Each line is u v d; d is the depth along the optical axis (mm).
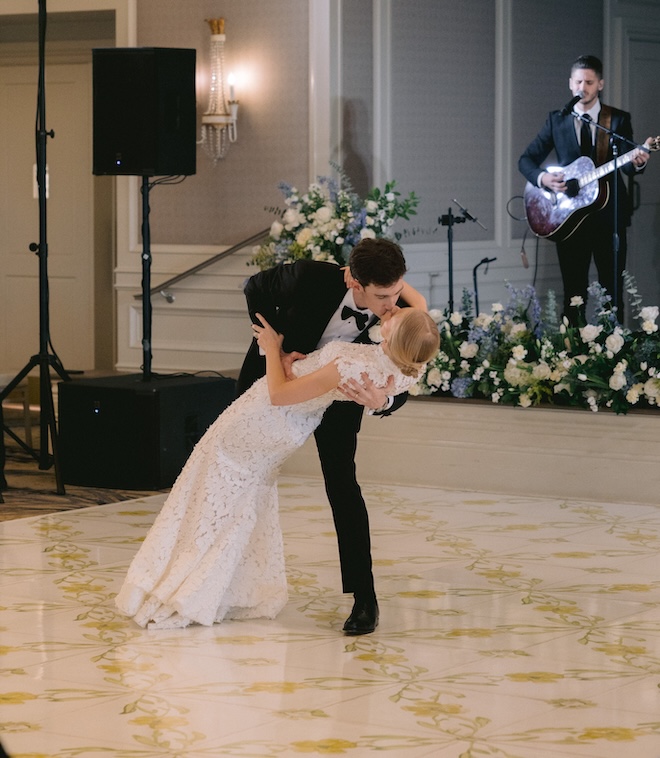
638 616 4348
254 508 4223
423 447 6785
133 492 6676
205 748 3146
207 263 8203
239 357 8234
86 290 10195
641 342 6477
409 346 3660
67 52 10008
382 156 8203
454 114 8641
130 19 8430
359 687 3607
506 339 6734
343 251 7191
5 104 10258
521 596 4609
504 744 3160
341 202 7332
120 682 3658
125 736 3230
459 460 6707
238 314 8211
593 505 6301
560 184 7859
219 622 4281
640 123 9820
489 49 8844
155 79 6719
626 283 6805
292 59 8008
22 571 5000
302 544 5449
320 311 3955
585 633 4145
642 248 9977
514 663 3826
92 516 6078
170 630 4188
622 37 9633
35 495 6574
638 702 3475
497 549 5359
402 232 8336
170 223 8406
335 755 3096
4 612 4406
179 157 6844
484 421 6629
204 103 8281
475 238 8852
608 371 6402
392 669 3771
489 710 3412
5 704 3471
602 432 6379
